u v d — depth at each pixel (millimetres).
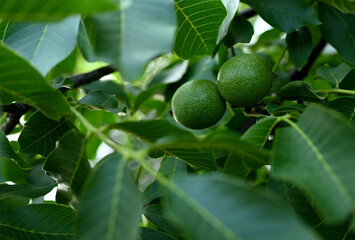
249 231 312
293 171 378
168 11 356
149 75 757
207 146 388
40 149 520
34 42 431
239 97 542
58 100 392
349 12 585
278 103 587
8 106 554
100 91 547
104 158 443
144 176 630
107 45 336
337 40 600
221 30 521
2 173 536
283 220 310
